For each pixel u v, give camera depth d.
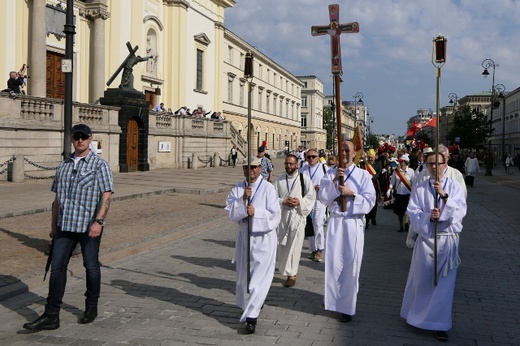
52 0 29.14
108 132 26.70
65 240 5.67
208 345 5.16
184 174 29.80
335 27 5.89
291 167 7.65
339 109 5.98
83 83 32.19
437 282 5.50
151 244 10.23
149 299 6.73
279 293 7.17
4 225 11.73
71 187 5.58
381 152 18.45
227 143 42.38
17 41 26.92
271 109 77.25
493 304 6.79
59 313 6.01
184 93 42.00
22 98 21.11
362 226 6.07
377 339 5.42
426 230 5.57
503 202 21.20
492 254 10.15
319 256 9.38
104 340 5.27
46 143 22.33
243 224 5.89
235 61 60.22
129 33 35.91
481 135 59.19
